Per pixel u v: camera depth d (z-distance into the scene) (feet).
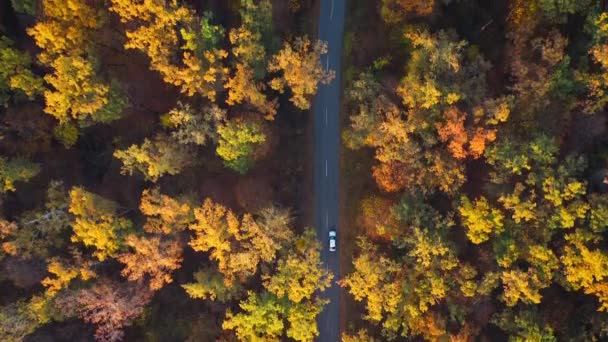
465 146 143.13
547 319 145.38
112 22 156.15
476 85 144.87
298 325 152.87
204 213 148.97
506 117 136.36
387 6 156.15
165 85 164.14
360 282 151.84
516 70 139.85
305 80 148.97
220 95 160.56
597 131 140.56
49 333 167.73
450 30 149.89
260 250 152.35
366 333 164.45
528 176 135.03
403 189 157.79
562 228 139.64
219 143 155.84
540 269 138.31
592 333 141.59
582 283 133.28
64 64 146.00
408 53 162.91
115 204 159.94
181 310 178.19
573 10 138.92
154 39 145.18
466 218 144.05
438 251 143.74
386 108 149.38
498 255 141.18
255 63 150.82
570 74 138.82
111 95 154.71
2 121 163.53
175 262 161.48
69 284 161.07
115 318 158.10
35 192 171.53
